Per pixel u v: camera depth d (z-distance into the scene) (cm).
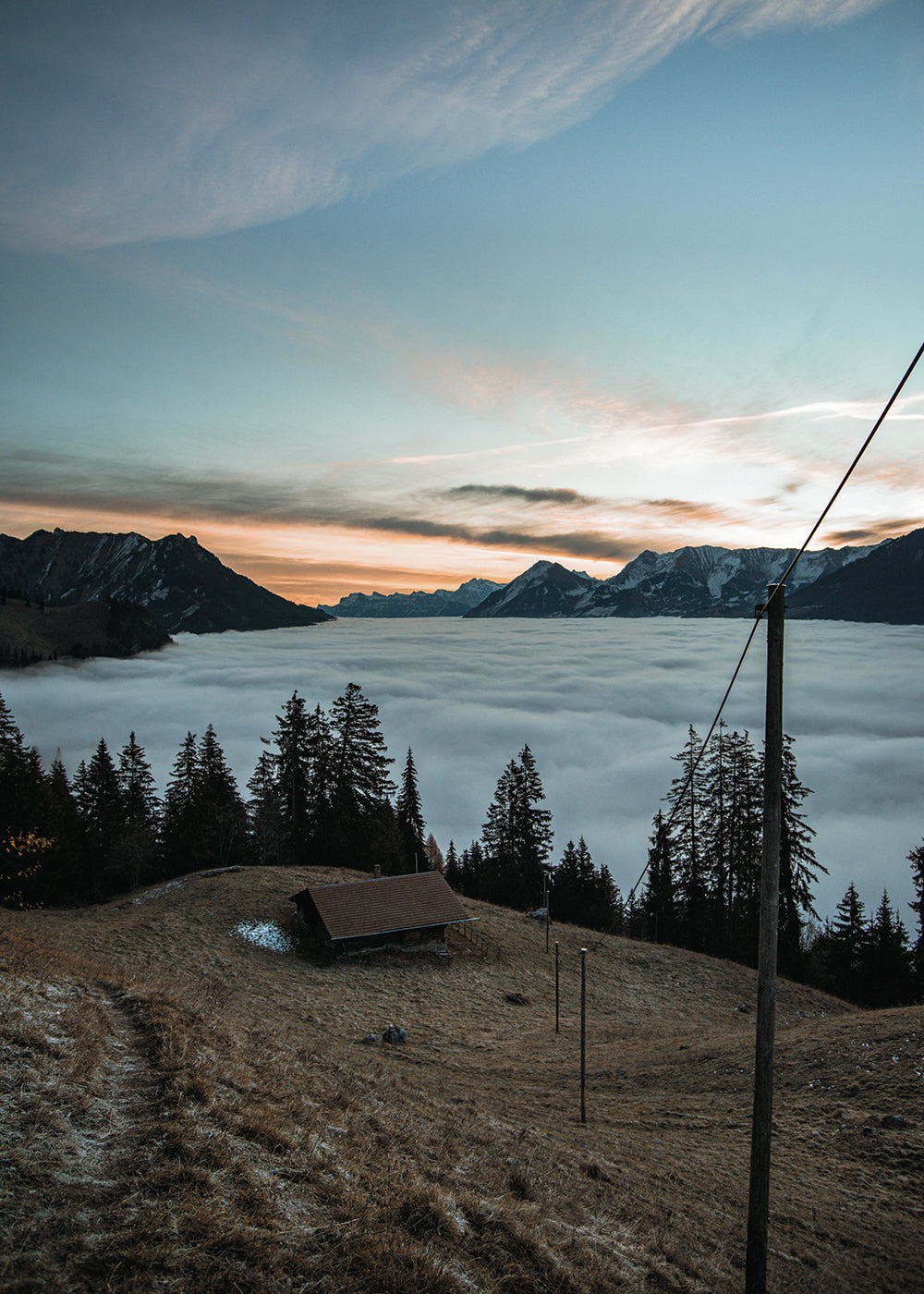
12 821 5572
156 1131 990
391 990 3894
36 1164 852
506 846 6675
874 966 5206
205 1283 728
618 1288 1006
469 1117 1728
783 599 973
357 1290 776
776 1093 2330
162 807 6894
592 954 5012
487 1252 955
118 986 1664
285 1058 1602
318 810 6662
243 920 4584
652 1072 2677
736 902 5391
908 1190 1692
